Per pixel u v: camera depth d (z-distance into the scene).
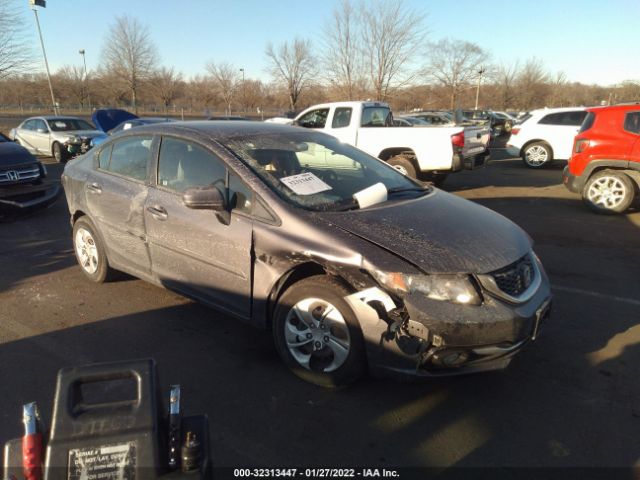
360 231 2.90
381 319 2.72
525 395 3.02
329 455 2.51
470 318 2.58
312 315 3.01
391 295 2.68
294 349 3.12
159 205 3.75
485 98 48.19
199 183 3.54
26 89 45.47
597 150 7.77
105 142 4.52
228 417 2.79
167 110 48.00
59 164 14.84
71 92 49.19
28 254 5.88
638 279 4.98
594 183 7.89
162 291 4.64
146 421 1.45
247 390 3.04
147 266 4.03
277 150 3.69
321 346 3.00
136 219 3.97
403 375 2.74
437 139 9.42
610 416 2.82
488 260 2.76
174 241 3.67
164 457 1.48
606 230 6.89
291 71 32.22
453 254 2.74
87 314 4.14
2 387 3.07
